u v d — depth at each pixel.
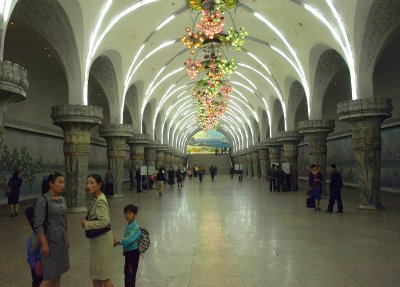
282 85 24.56
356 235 8.07
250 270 5.53
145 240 4.45
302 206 13.70
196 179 40.34
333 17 14.08
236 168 42.44
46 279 3.69
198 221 10.30
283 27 18.30
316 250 6.73
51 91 18.16
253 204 14.55
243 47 23.89
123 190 23.89
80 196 13.20
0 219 11.24
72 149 13.20
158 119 36.94
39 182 17.28
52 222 3.79
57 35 13.02
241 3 17.98
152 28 18.38
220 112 25.27
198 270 5.57
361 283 4.89
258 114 36.81
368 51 12.99
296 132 23.45
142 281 5.08
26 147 16.08
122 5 14.81
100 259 3.96
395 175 17.17
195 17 19.17
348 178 22.50
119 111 19.45
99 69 18.55
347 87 22.78
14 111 17.77
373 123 12.71
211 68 18.00
